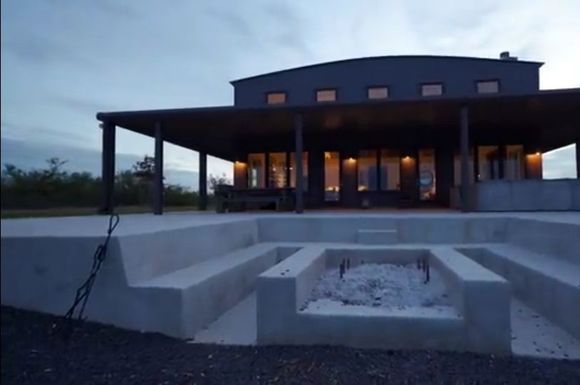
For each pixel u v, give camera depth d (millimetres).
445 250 6336
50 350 3533
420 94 14078
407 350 3719
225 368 3309
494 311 3689
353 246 7215
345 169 13180
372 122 10992
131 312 4133
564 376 3162
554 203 8977
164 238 4891
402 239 7645
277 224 8078
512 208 9078
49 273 4254
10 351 3430
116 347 3719
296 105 9297
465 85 13953
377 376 3150
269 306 3943
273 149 13547
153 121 10180
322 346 3824
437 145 12781
